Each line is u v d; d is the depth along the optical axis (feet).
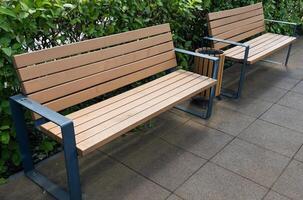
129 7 10.07
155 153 9.54
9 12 7.03
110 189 8.06
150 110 8.40
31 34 8.14
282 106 12.72
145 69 10.18
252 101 13.03
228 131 10.80
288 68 16.83
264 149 9.89
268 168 9.02
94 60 8.61
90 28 9.23
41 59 7.49
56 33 8.77
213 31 12.82
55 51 7.76
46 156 9.33
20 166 8.79
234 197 7.91
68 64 8.00
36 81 7.39
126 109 8.45
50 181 8.22
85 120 7.80
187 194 7.97
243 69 12.59
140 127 10.83
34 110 6.76
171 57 11.18
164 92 9.53
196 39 14.08
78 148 6.63
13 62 7.08
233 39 14.16
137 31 9.86
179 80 10.47
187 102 12.66
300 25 22.76
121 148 9.73
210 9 13.96
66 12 8.50
